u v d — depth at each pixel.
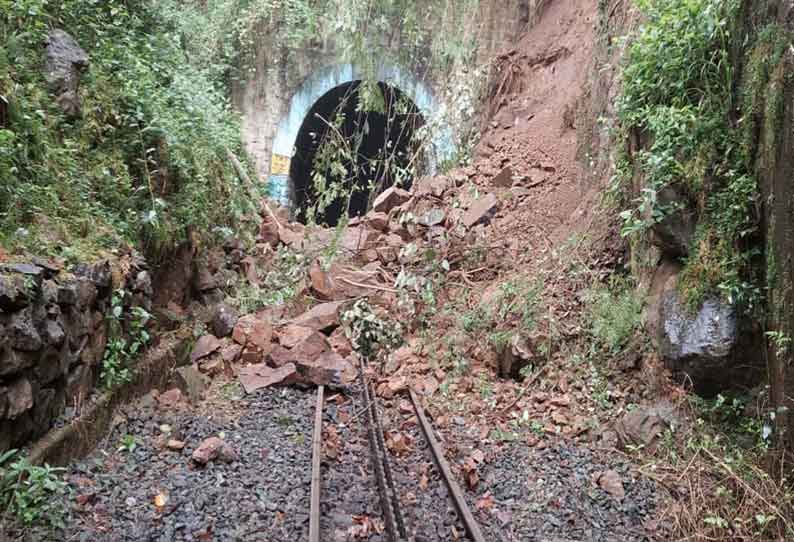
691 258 6.30
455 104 10.54
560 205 10.91
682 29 6.51
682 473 5.60
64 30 7.41
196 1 13.47
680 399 6.28
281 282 10.70
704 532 4.95
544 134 12.58
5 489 4.16
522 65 14.10
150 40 9.56
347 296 10.33
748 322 5.84
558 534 4.98
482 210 11.08
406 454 6.35
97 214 6.36
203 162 9.19
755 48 5.76
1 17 6.21
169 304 7.87
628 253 8.41
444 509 5.27
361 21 10.73
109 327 5.97
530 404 7.45
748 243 5.89
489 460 6.23
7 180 5.20
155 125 7.71
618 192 8.50
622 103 7.43
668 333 6.34
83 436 5.28
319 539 4.58
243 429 6.62
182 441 6.06
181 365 7.63
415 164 10.27
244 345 8.36
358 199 18.95
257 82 14.53
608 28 10.14
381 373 8.66
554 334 7.95
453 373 8.29
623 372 7.27
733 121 6.10
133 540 4.35
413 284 9.66
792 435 5.08
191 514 4.78
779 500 4.86
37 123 5.80
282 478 5.57
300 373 7.96
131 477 5.22
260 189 13.36
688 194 6.37
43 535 4.16
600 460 6.19
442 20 12.75
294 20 13.91
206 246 9.05
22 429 4.49
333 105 17.09
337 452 6.29
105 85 7.43
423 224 11.49
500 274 10.08
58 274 5.11
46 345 4.68
